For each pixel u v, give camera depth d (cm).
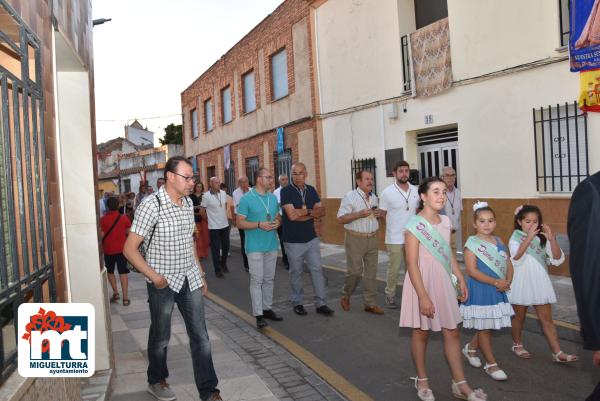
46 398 273
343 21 1320
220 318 738
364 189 693
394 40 1162
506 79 905
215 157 2469
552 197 836
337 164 1380
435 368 502
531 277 491
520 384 451
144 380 495
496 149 930
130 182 4284
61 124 490
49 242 328
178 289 420
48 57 362
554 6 822
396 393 451
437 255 414
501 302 459
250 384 477
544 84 847
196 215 1209
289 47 1580
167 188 421
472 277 457
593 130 784
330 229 1412
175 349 586
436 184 416
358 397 447
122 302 841
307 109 1502
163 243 413
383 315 693
